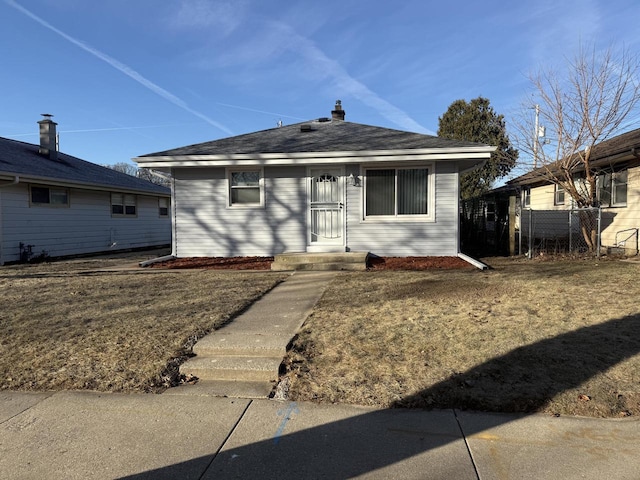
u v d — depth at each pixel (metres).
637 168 11.05
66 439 2.90
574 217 13.55
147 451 2.74
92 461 2.65
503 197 14.12
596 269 8.45
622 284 6.74
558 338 4.25
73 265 11.59
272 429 2.97
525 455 2.62
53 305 6.19
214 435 2.91
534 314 5.08
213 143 12.09
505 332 4.45
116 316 5.52
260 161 10.49
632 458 2.57
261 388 3.63
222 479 2.46
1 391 3.62
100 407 3.33
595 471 2.46
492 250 13.38
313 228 11.05
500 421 2.99
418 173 10.62
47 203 14.11
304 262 9.55
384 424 2.99
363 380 3.58
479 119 27.69
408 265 9.62
